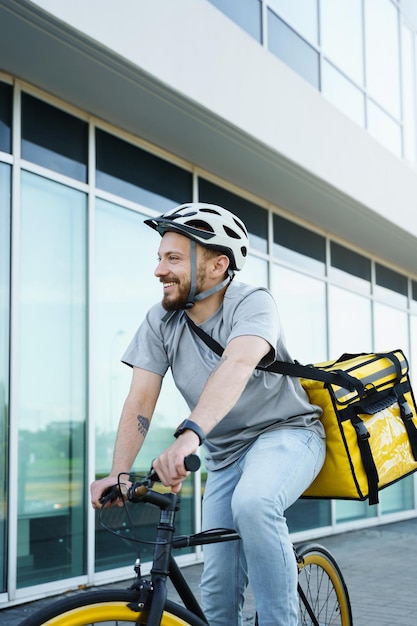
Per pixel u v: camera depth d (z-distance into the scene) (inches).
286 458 88.2
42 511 228.1
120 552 250.4
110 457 253.0
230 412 92.0
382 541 354.3
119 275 262.1
